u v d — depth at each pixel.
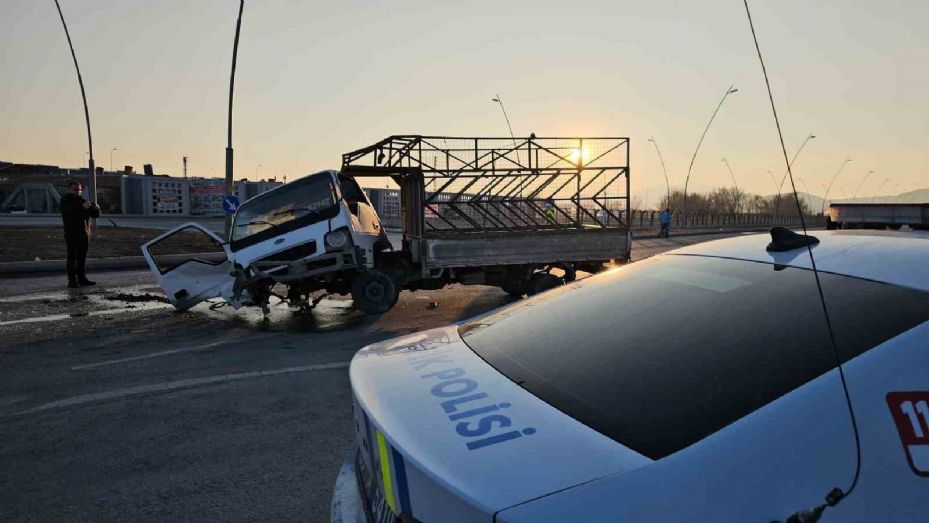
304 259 8.20
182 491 3.31
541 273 9.45
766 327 1.63
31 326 7.87
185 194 54.94
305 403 4.77
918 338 1.40
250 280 8.24
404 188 10.25
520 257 9.05
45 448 3.88
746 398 1.38
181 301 8.77
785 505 1.17
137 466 3.62
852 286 1.67
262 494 3.28
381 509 1.58
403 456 1.38
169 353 6.43
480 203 9.45
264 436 4.09
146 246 8.69
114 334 7.45
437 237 8.66
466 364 1.93
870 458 1.24
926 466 1.26
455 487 1.23
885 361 1.36
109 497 3.24
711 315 1.82
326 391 5.08
